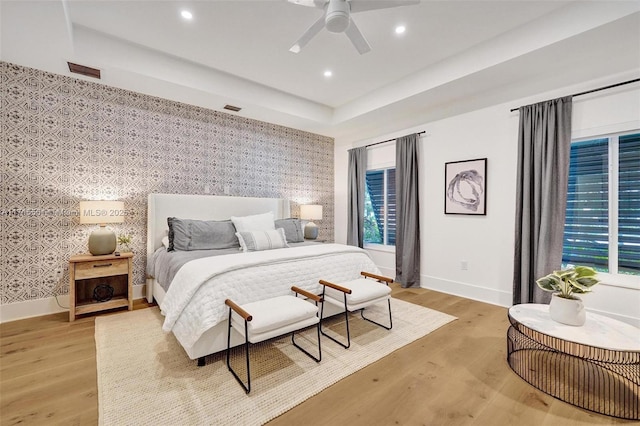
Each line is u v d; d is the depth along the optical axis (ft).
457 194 12.42
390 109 13.33
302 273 8.30
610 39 7.72
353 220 17.03
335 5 6.04
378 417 5.05
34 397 5.45
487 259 11.53
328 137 18.65
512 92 10.66
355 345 7.72
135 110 11.43
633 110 8.38
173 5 7.66
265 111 13.46
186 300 6.62
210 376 6.18
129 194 11.35
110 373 6.25
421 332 8.55
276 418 5.00
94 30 8.80
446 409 5.26
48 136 9.70
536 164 9.83
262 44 9.55
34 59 8.83
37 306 9.50
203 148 13.24
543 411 5.21
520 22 8.38
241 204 13.89
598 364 6.25
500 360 6.98
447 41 9.35
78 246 10.25
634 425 4.86
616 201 8.98
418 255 13.84
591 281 6.17
